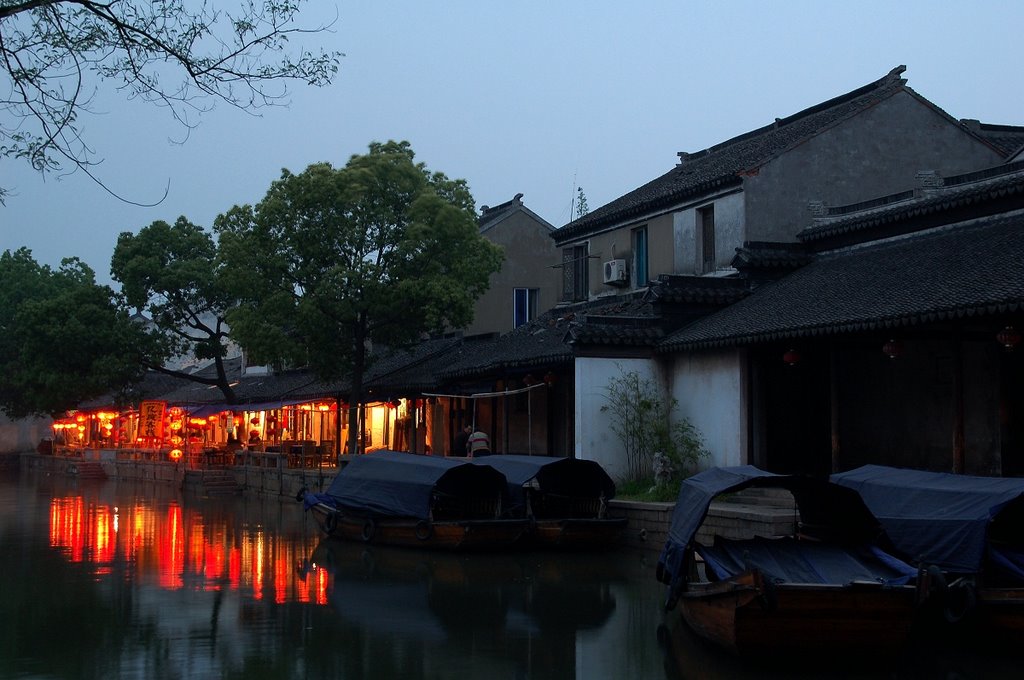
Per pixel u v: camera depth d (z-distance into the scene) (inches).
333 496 797.2
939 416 705.6
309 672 395.2
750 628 389.7
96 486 1530.5
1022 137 1040.2
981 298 537.3
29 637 455.2
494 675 392.2
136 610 518.3
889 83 938.1
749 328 711.7
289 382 1600.6
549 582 601.3
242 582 606.2
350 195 1087.0
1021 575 411.5
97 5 343.6
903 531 445.4
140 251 1504.7
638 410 806.5
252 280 1131.9
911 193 792.3
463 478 754.8
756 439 764.0
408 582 603.8
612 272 1057.5
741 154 1007.6
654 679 384.5
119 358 1509.6
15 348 1956.2
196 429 1814.7
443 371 1086.4
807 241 855.7
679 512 488.1
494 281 1403.8
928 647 430.9
